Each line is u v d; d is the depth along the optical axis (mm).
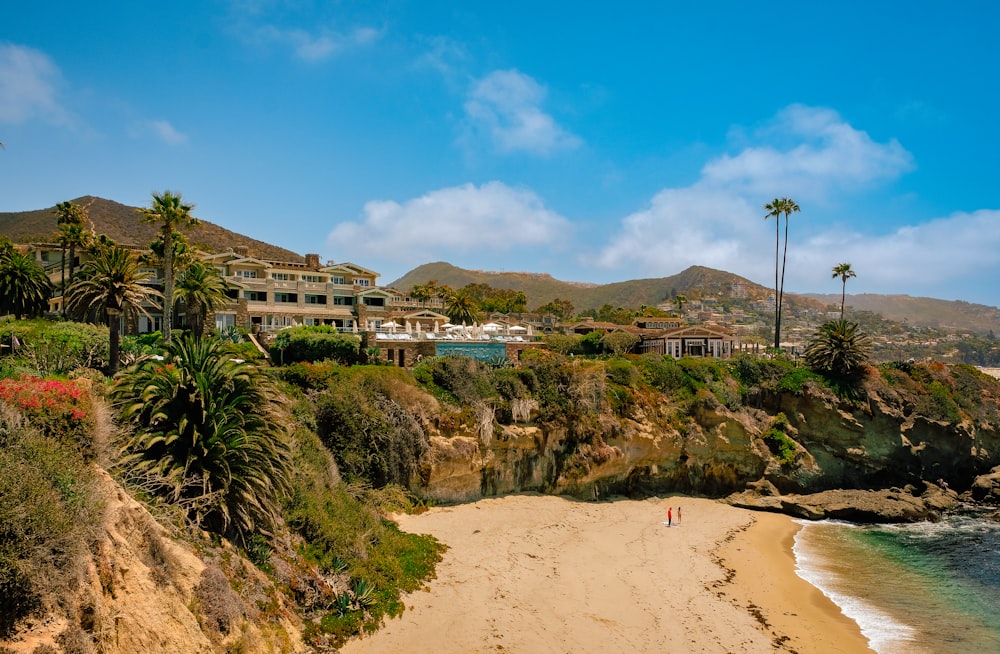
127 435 21844
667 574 36094
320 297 77562
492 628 26672
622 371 58406
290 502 28359
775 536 46812
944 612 32781
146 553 17156
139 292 39438
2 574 12594
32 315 58969
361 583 26266
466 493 46156
